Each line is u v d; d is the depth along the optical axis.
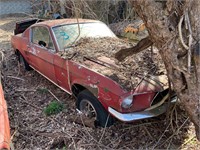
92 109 4.19
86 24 5.66
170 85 3.58
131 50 3.86
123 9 10.33
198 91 3.14
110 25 9.80
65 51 4.82
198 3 2.86
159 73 3.99
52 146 3.85
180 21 2.93
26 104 5.07
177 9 2.93
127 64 4.23
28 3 14.10
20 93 5.52
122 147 3.73
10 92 5.56
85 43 5.12
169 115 3.93
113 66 4.16
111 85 3.72
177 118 4.10
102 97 3.84
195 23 2.91
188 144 3.74
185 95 3.22
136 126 4.07
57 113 4.63
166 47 3.05
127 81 3.74
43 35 5.45
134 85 3.68
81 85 4.26
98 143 3.81
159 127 4.05
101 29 5.71
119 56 4.02
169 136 3.88
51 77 5.27
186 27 2.93
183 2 2.90
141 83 3.72
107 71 4.02
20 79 6.26
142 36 7.68
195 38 2.94
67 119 4.41
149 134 3.92
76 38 5.23
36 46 5.61
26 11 13.49
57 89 5.60
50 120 4.45
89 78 4.05
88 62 4.36
